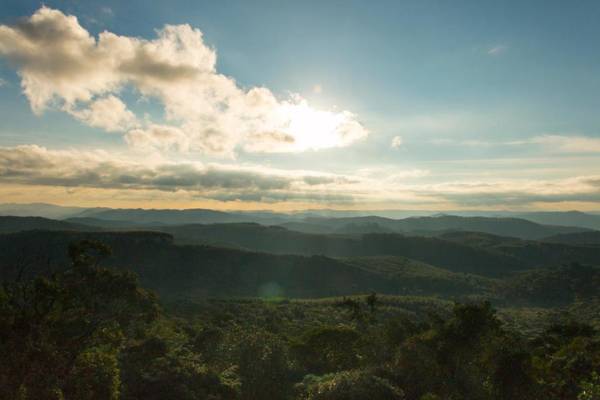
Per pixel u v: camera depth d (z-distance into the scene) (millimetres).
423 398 29875
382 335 52312
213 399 29750
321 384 25219
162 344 35188
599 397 15336
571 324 59781
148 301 41656
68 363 23750
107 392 24438
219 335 48125
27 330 23625
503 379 35156
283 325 101062
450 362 36469
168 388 29109
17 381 20547
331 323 110438
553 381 36750
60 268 32562
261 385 34344
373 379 24953
